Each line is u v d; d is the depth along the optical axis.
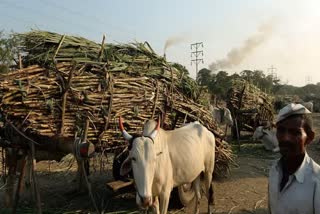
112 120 5.59
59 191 7.54
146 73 6.23
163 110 6.42
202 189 7.29
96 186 7.86
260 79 45.53
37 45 5.50
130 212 6.25
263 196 7.49
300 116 2.09
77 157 4.87
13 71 4.91
